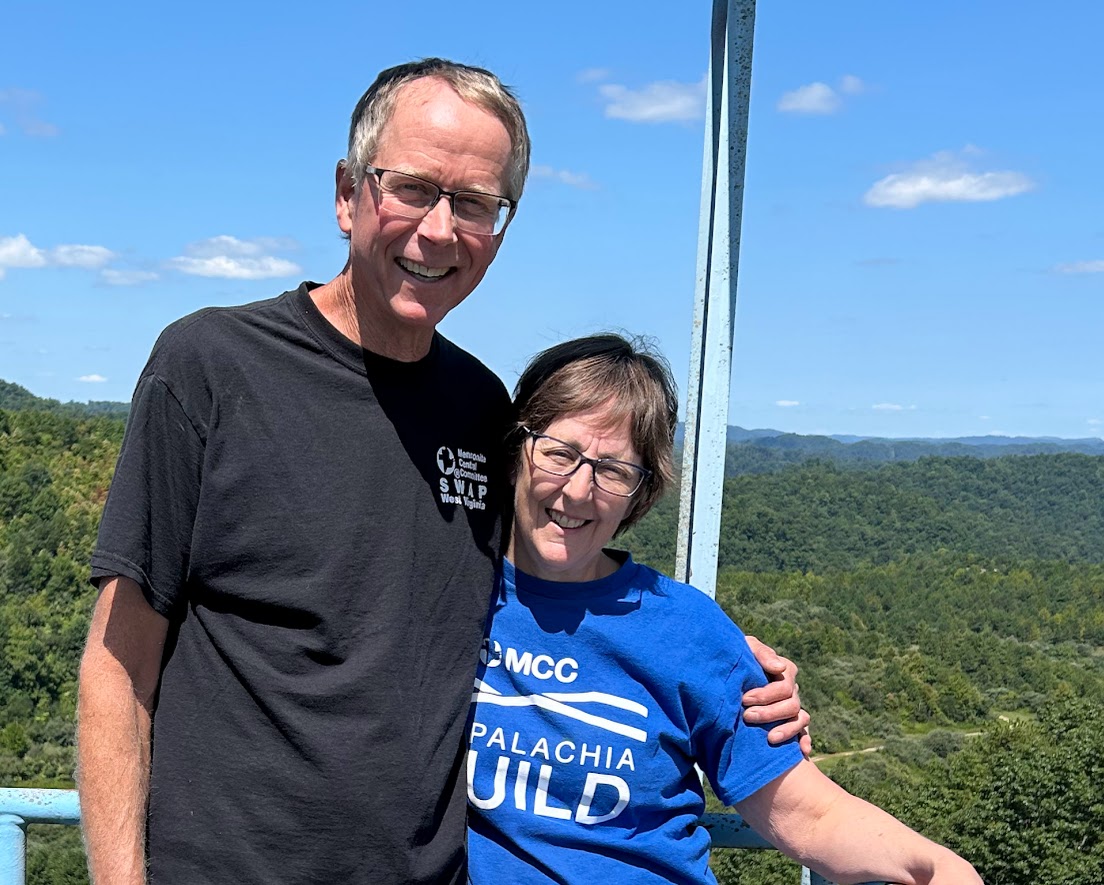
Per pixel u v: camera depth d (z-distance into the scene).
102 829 1.50
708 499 2.27
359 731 1.56
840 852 1.79
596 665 1.80
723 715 1.81
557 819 1.76
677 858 1.80
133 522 1.52
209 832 1.55
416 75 1.68
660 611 1.84
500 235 1.73
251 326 1.63
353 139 1.71
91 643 1.55
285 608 1.57
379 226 1.64
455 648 1.72
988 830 25.97
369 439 1.66
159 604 1.55
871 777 43.78
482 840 1.77
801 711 1.88
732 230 2.28
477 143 1.66
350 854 1.55
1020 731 30.31
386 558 1.63
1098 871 24.70
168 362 1.57
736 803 1.85
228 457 1.58
